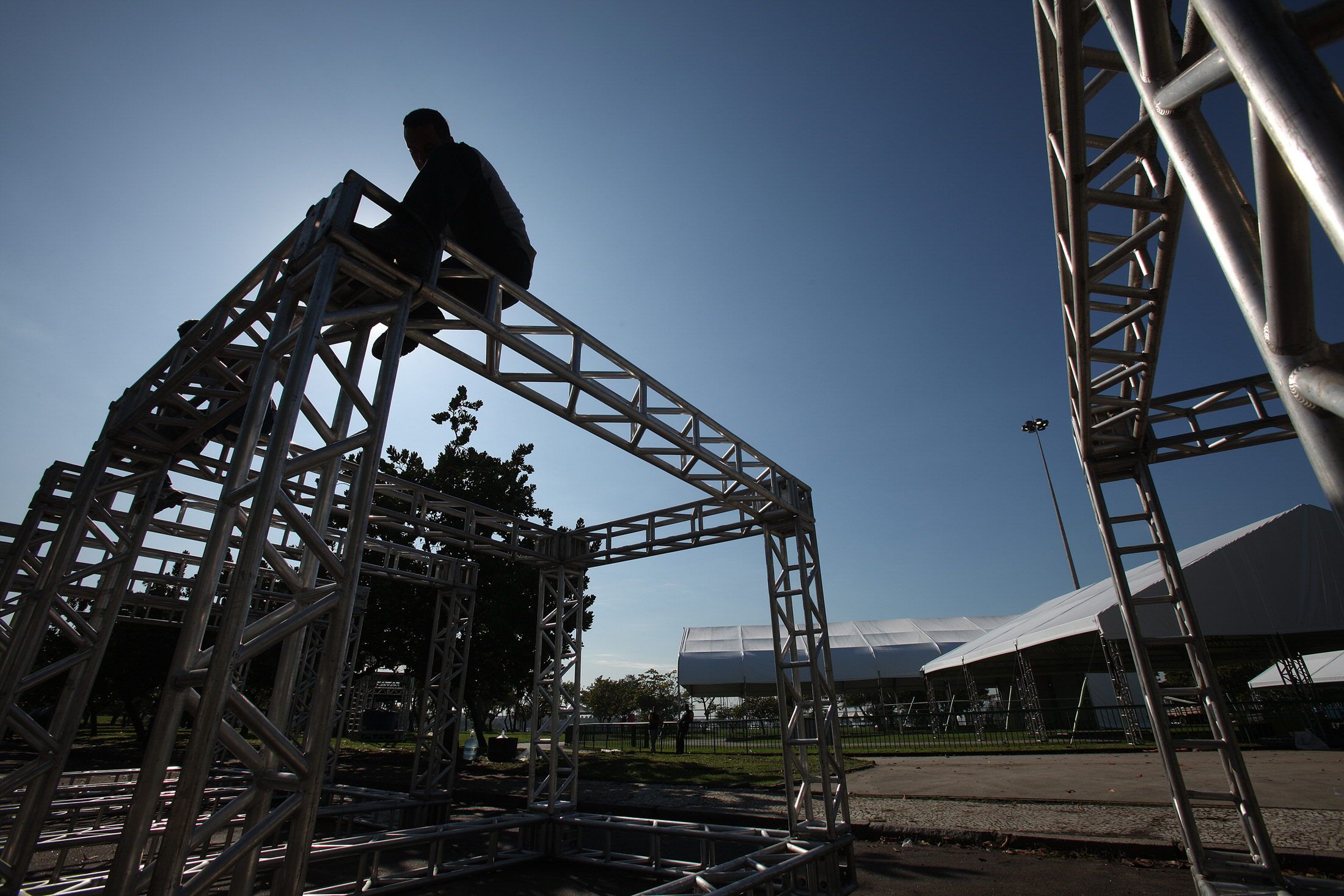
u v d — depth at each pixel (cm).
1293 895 507
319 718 301
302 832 285
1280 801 931
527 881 777
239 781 1271
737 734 3259
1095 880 655
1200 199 165
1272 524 1681
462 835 792
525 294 526
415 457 2278
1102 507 669
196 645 295
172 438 614
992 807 1028
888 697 4400
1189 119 170
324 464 374
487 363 533
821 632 827
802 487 892
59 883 586
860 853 838
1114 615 1628
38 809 499
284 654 357
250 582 285
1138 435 646
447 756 1267
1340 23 117
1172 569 634
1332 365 131
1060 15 249
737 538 953
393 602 1919
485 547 1066
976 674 3416
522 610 2006
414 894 720
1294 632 1559
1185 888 617
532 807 970
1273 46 115
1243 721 1942
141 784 267
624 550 1082
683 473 720
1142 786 1138
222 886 677
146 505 616
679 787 1415
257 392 350
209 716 265
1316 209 107
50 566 551
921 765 1742
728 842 971
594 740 3278
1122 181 362
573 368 563
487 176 477
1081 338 448
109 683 2483
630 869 812
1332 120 107
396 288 408
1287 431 650
